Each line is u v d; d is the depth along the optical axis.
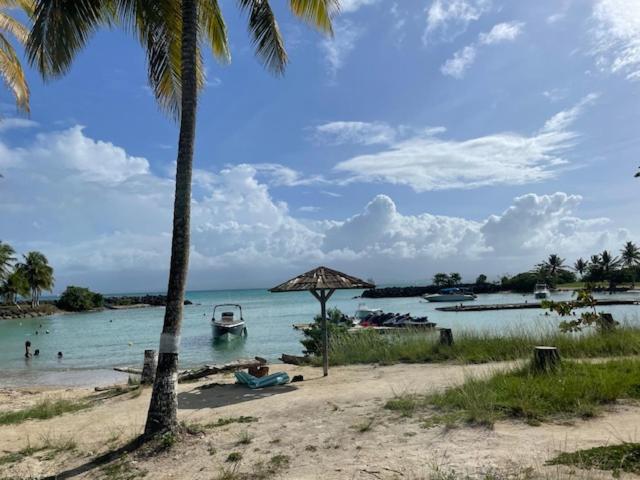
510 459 4.96
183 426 7.11
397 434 6.21
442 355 13.66
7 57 16.09
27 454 7.18
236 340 33.97
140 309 107.44
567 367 8.96
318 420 7.44
